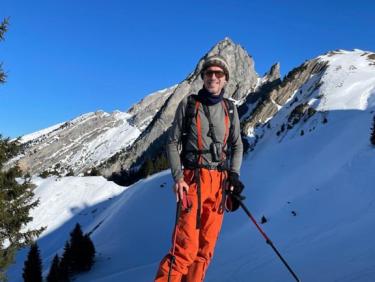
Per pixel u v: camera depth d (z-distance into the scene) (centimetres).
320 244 3061
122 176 16412
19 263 5628
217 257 4044
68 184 8388
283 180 6700
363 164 5350
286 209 5047
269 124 11781
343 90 10812
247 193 6581
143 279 3997
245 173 7488
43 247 6669
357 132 6994
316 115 9800
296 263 2655
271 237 4378
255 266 3044
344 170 5438
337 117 9281
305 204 4994
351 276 1939
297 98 12456
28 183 1892
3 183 1806
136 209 6744
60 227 7238
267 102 13212
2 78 1356
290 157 7762
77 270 5025
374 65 12775
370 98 9844
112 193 8194
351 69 12394
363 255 2295
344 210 4428
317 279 2109
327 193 5044
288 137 9838
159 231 6128
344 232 3212
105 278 4328
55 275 4644
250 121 12644
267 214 5444
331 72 12525
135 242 5866
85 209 7744
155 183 7475
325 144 7588
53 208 7738
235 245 4406
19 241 1867
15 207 1825
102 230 6456
